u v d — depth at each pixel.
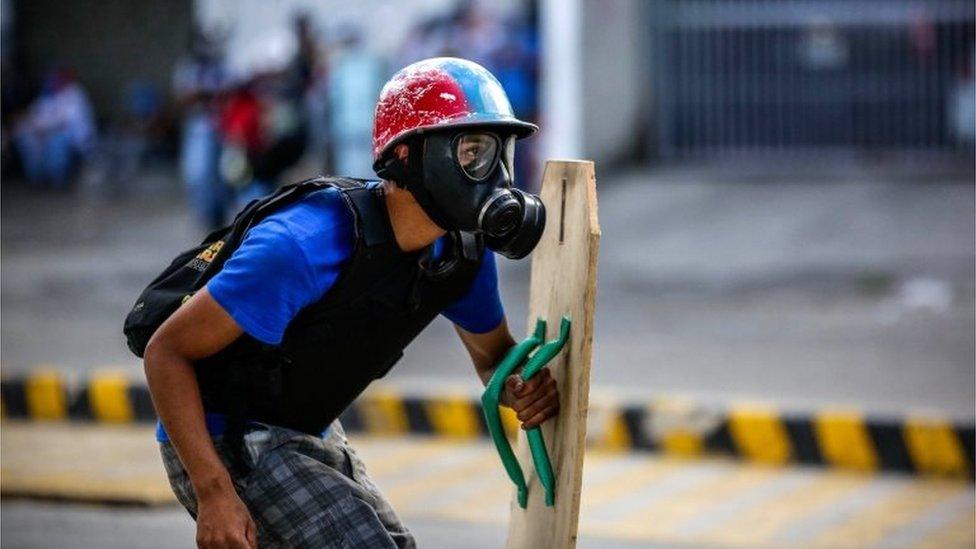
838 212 32.75
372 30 40.88
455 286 8.07
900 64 36.72
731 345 23.09
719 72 37.44
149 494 15.98
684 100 37.69
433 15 40.16
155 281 8.13
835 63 37.00
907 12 36.59
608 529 15.11
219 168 34.72
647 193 35.34
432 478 17.06
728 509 15.89
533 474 8.59
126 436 19.08
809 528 15.19
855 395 19.56
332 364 7.98
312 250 7.62
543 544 8.30
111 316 26.94
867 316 25.14
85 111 48.12
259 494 7.98
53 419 20.05
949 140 36.72
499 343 8.84
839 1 36.88
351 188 7.83
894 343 23.06
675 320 25.20
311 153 34.78
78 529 15.14
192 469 7.56
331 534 7.94
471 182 7.55
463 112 7.50
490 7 37.75
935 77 36.62
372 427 19.08
